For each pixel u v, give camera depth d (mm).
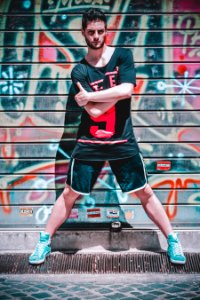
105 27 4547
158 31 5129
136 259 4957
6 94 5188
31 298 4098
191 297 4098
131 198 5215
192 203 5215
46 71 5164
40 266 4848
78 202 5223
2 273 4770
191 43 5141
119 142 4645
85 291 4285
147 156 5199
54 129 5199
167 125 5184
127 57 4605
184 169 5207
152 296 4133
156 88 5160
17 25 5137
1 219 5246
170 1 5113
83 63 4688
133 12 5125
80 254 5051
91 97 4465
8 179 5219
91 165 4742
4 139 5207
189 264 4852
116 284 4480
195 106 5176
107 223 5219
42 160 5215
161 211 4766
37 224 5242
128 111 4711
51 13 5133
